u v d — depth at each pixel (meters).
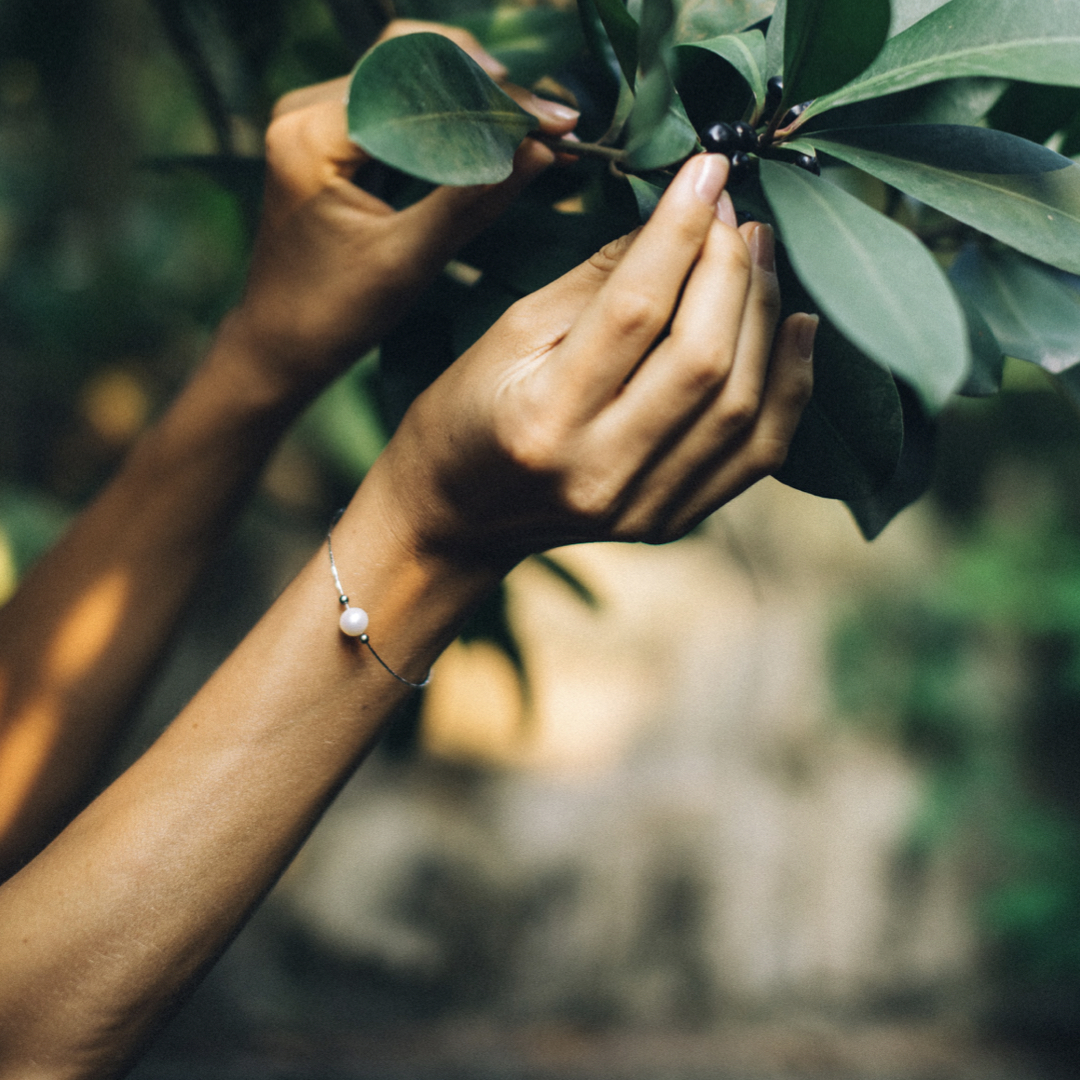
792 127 0.50
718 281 0.46
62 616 0.66
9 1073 0.49
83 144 1.71
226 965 2.39
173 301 1.96
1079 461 2.66
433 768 2.59
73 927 0.49
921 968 2.49
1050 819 2.53
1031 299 0.54
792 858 2.54
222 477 0.66
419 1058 2.31
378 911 2.47
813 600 2.74
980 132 0.48
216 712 0.51
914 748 2.64
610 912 2.53
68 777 0.65
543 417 0.47
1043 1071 2.31
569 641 2.66
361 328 0.59
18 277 2.21
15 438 2.31
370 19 0.71
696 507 0.50
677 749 2.64
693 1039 2.43
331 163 0.56
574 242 0.55
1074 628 2.49
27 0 1.14
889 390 0.49
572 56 0.61
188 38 0.74
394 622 0.51
